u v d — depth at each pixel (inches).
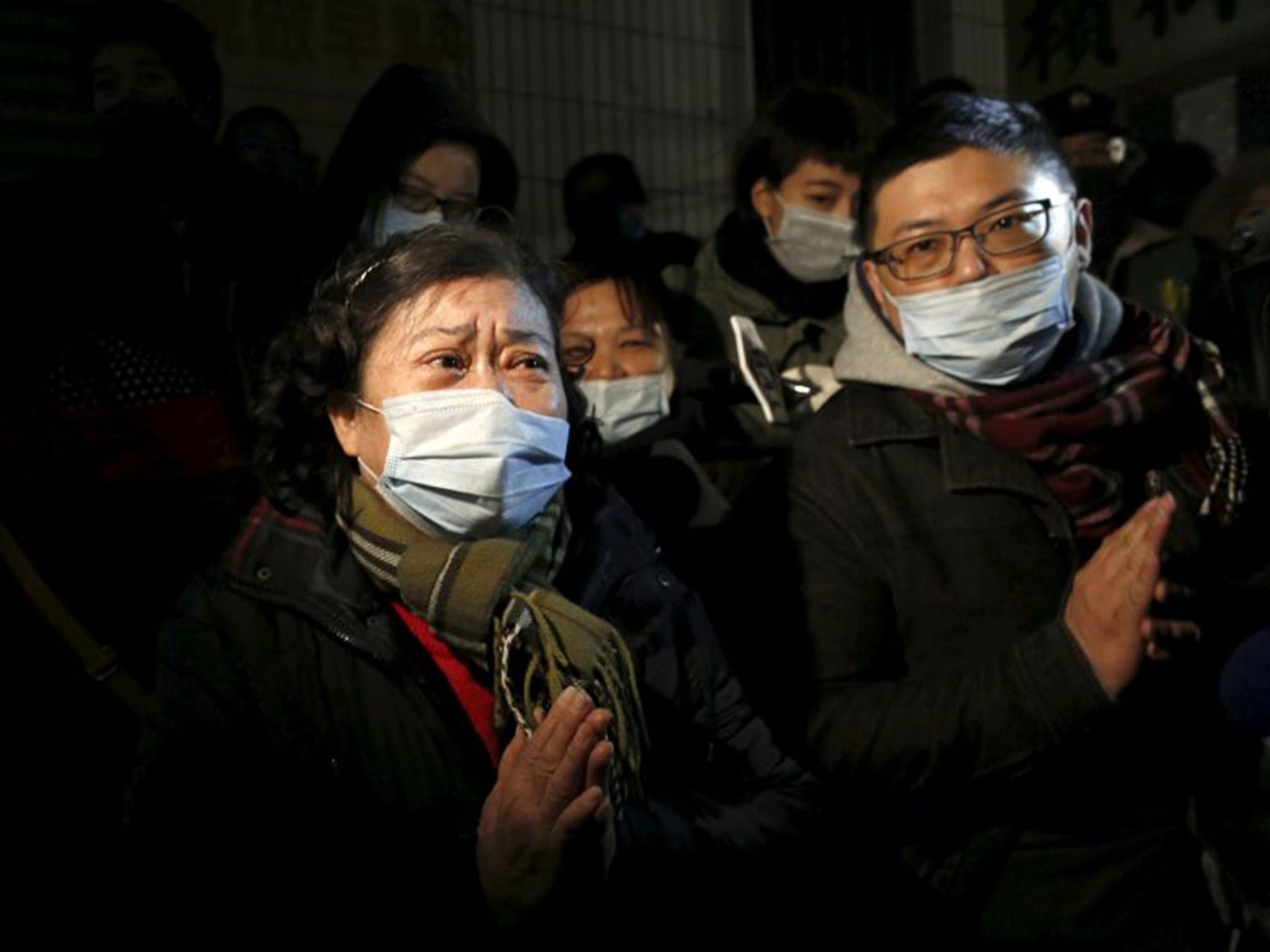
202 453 84.4
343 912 61.7
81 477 80.9
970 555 78.2
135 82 94.7
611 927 62.1
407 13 188.1
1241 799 76.4
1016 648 73.9
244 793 61.5
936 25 231.0
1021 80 233.5
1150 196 143.1
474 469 63.2
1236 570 83.4
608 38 204.4
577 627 63.9
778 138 116.4
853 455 80.8
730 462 103.3
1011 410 79.7
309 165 132.5
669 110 210.5
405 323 64.4
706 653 71.8
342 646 63.4
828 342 117.8
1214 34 204.8
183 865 60.3
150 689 79.6
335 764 62.4
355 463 68.5
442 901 62.4
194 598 65.3
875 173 82.8
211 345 89.6
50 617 77.4
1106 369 81.6
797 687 77.6
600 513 73.5
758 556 81.2
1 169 138.1
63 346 82.7
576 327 96.7
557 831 56.4
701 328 119.8
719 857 65.0
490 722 65.1
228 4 174.4
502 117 195.9
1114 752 78.4
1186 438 83.8
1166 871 79.1
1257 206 120.6
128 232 87.2
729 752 71.2
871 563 78.8
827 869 77.6
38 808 77.7
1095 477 80.0
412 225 101.4
